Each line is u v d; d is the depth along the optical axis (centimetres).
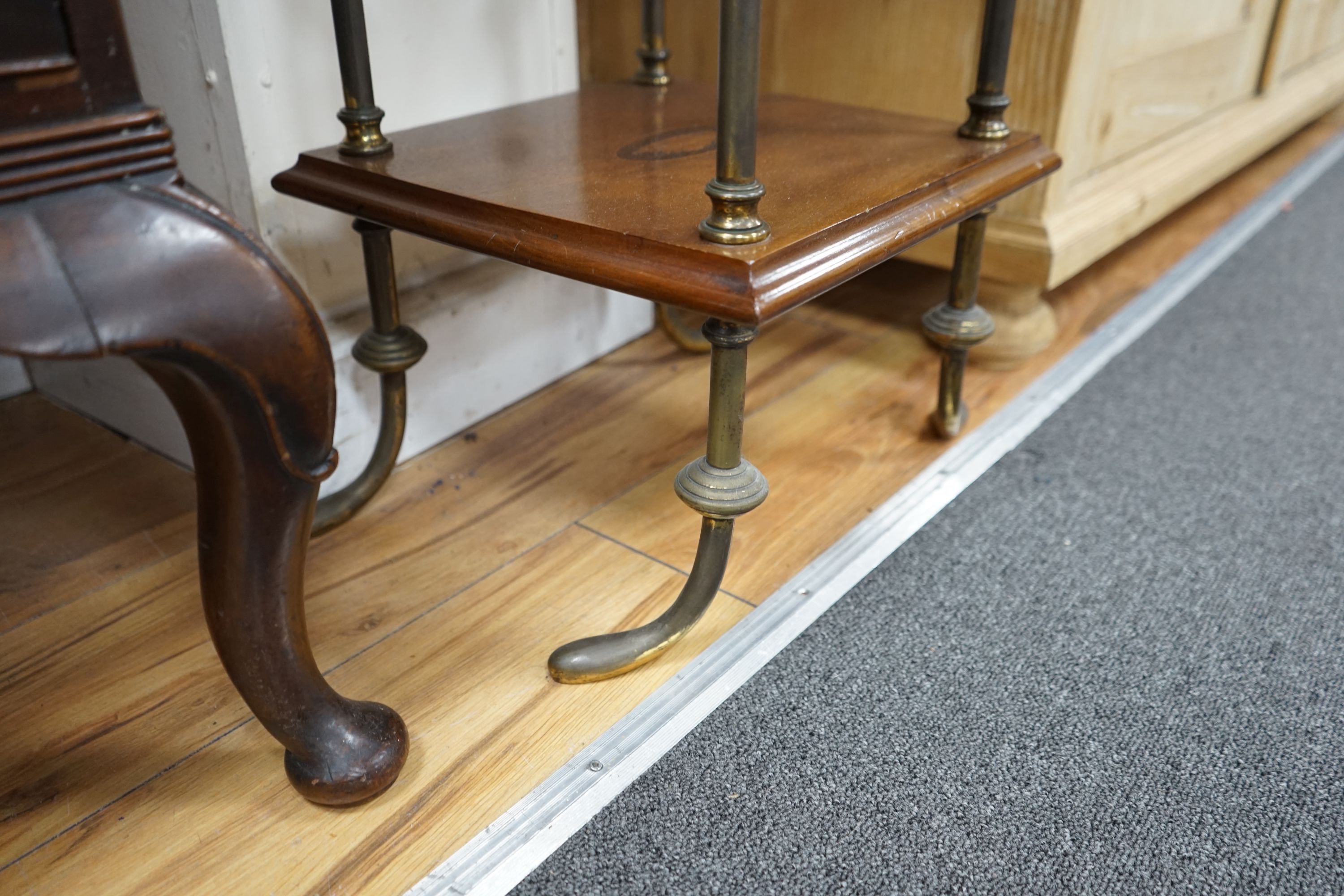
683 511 86
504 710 64
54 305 35
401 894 51
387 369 78
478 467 92
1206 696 65
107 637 71
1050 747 60
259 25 73
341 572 77
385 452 83
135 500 87
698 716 63
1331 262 142
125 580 77
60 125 35
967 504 86
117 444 96
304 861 53
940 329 89
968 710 63
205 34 72
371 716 55
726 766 59
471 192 62
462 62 89
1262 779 58
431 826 55
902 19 101
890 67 104
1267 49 154
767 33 112
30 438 96
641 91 94
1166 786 58
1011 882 52
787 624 71
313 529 80
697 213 58
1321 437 97
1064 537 81
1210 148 139
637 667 66
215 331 38
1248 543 80
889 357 114
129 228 36
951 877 52
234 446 42
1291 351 115
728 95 49
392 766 55
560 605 74
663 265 54
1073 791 57
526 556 79
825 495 87
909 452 94
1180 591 75
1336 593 75
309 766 53
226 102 74
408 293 90
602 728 62
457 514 85
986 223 94
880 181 65
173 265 37
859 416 101
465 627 71
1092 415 101
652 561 79
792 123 83
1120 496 87
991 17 72
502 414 101
